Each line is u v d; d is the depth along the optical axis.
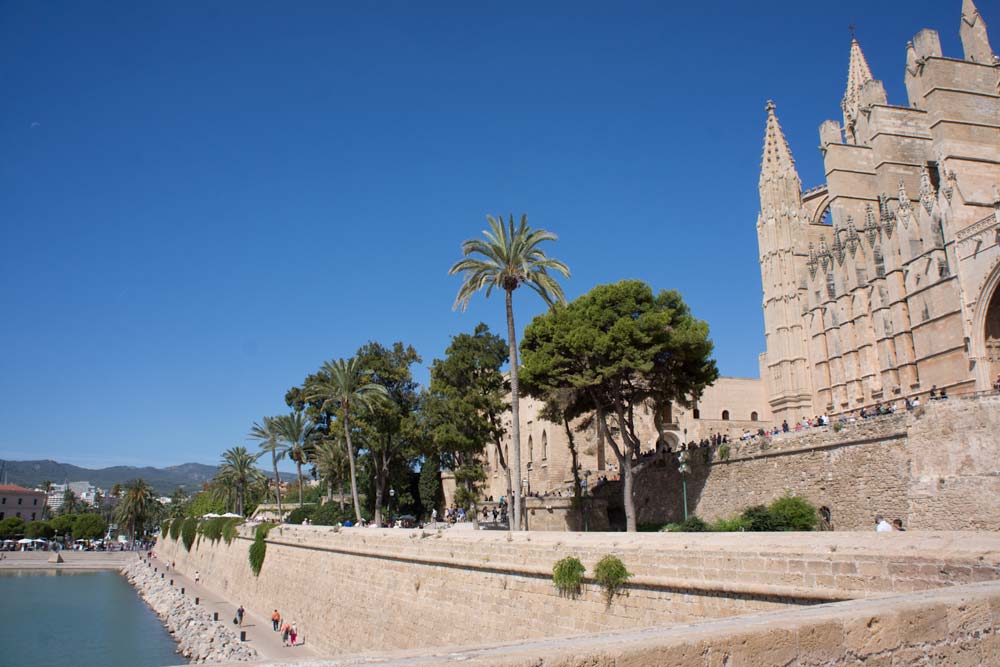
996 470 29.08
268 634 55.41
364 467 85.44
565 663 6.14
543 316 52.25
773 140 76.50
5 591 102.00
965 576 14.02
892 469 34.78
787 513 38.81
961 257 48.69
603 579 24.09
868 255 60.44
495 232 45.31
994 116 56.31
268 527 66.19
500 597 30.16
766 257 74.81
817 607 8.67
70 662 57.75
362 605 43.19
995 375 46.56
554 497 58.31
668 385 48.31
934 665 8.27
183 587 84.69
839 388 63.97
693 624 8.00
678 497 50.69
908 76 65.81
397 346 79.56
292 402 95.81
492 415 63.97
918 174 62.59
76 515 180.25
